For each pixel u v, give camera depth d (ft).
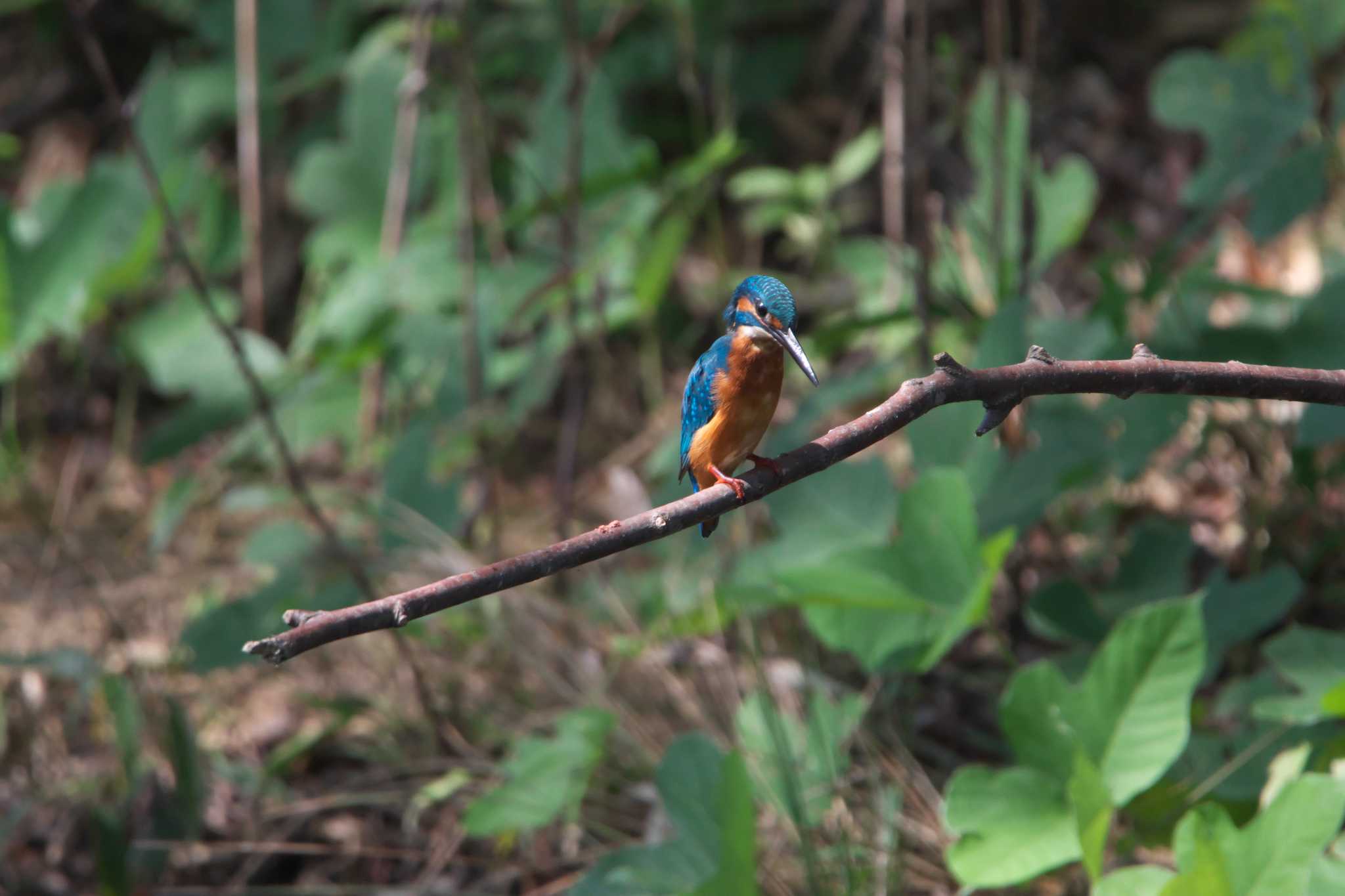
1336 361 29.96
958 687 32.96
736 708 31.17
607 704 31.37
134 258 40.91
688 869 23.38
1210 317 36.27
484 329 38.24
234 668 31.53
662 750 30.66
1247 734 25.41
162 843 29.96
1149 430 29.22
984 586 25.03
